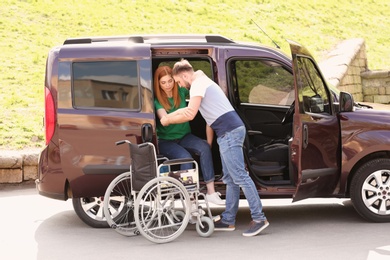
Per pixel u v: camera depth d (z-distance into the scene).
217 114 7.71
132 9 23.62
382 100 21.73
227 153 7.70
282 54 8.22
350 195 8.35
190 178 7.78
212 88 7.76
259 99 10.50
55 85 7.92
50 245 7.57
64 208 9.64
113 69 7.94
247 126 8.41
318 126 8.05
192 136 8.21
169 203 7.82
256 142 9.27
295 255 6.94
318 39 24.39
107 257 7.00
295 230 8.07
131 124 7.86
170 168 8.11
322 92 8.33
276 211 9.21
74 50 7.97
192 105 7.71
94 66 7.94
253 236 7.82
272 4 27.06
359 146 8.22
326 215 8.88
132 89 7.91
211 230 7.80
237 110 8.33
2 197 10.49
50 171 7.95
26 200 10.23
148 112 7.88
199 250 7.22
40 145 12.77
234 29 23.36
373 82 21.78
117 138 7.88
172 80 8.05
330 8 28.73
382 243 7.37
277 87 10.62
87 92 7.91
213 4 25.72
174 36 8.57
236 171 7.73
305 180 7.94
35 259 7.00
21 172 11.36
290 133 9.19
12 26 20.31
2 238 7.94
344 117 8.28
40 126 13.63
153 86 8.09
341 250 7.11
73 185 7.93
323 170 8.12
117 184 7.96
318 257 6.85
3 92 15.84
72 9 22.53
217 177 8.17
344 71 20.05
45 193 8.04
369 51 25.56
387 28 28.77
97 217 8.33
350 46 22.14
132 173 7.64
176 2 25.16
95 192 7.96
